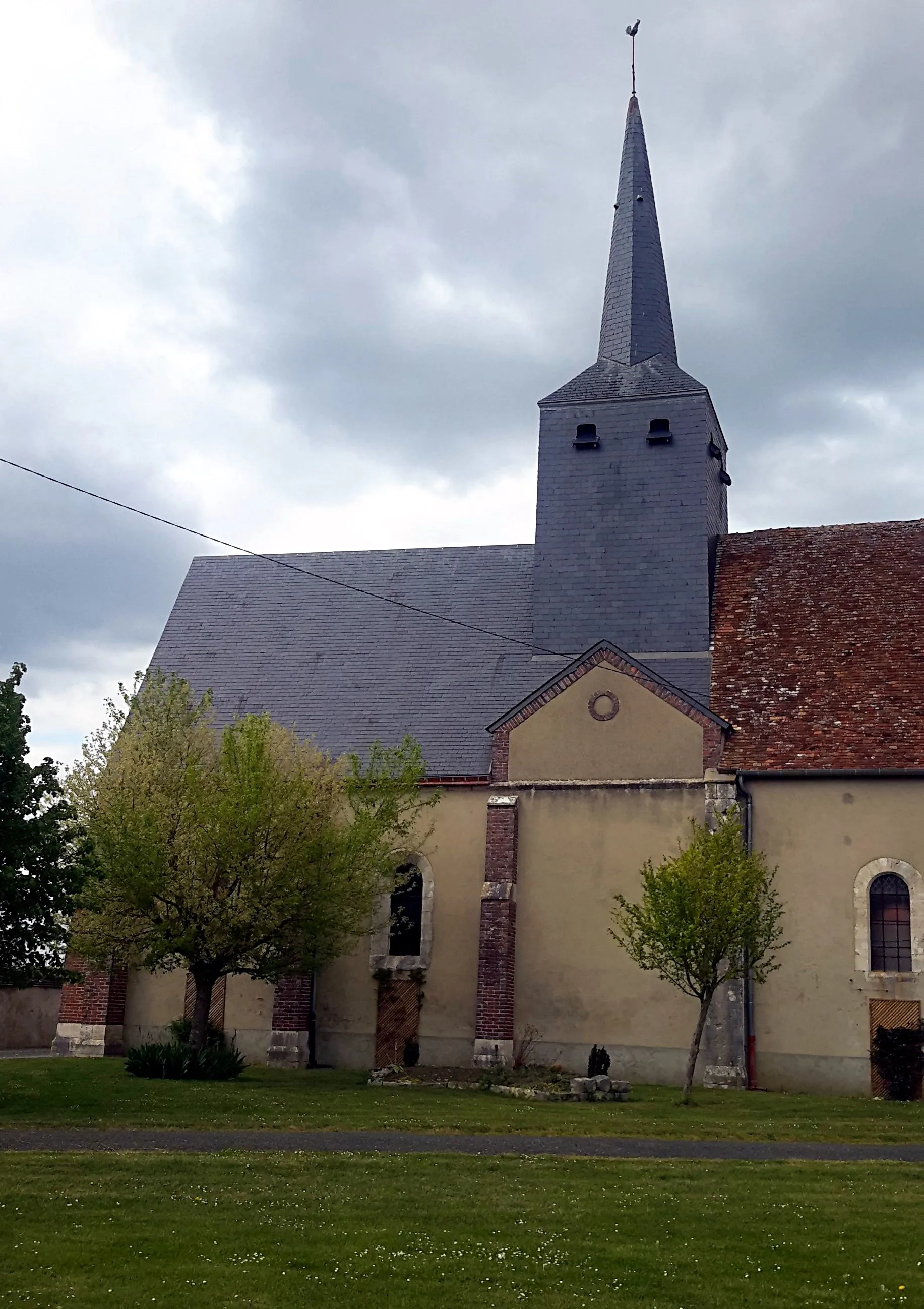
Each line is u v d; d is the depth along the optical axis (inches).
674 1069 1017.5
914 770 1003.9
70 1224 461.1
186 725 1086.4
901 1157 644.1
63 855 759.1
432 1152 621.6
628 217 1375.5
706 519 1216.2
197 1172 548.7
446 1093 901.2
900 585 1176.2
